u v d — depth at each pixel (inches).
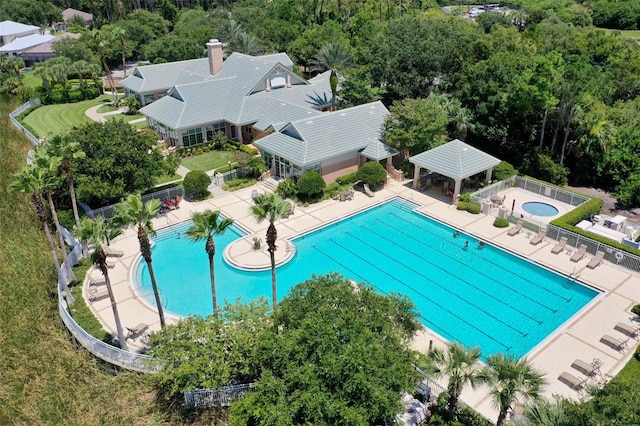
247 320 901.8
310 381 708.0
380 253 1392.7
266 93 2311.8
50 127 2479.1
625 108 1940.2
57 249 1396.4
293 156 1692.9
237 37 3134.8
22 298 1170.6
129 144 1487.5
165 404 887.1
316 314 786.8
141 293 1204.5
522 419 787.4
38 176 1095.6
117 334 1049.5
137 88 2694.4
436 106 1859.0
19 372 965.8
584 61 1764.3
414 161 1712.6
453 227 1505.9
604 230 1423.5
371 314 807.7
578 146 1765.5
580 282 1227.9
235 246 1398.9
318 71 3294.8
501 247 1389.0
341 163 1796.3
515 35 2888.8
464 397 872.3
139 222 914.7
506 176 1759.4
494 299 1187.9
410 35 2439.7
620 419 585.9
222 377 817.5
